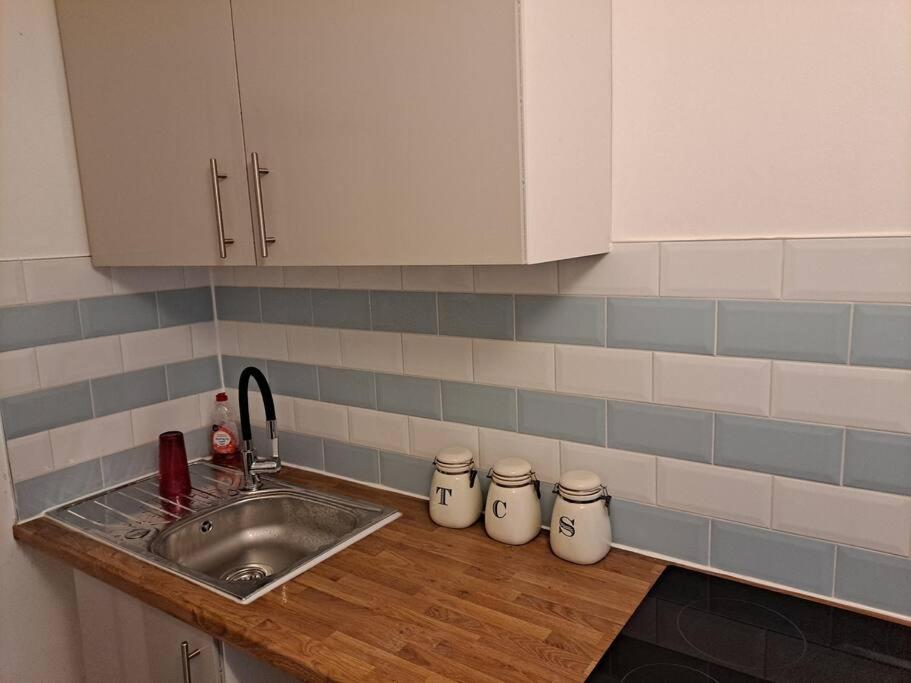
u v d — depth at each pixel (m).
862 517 1.12
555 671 1.02
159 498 1.71
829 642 1.07
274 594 1.24
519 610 1.17
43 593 1.67
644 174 1.22
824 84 1.04
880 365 1.06
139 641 1.40
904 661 1.03
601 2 1.17
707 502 1.26
